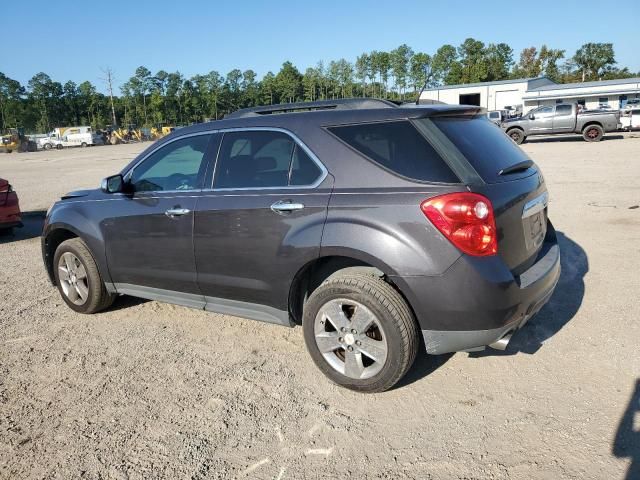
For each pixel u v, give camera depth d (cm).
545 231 388
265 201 360
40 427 321
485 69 9775
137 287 454
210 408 333
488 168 320
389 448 287
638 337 394
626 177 1177
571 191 1036
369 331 332
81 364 401
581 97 5247
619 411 305
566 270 558
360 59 12169
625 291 486
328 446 292
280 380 364
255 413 326
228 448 294
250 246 368
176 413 329
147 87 12862
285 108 387
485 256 299
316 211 337
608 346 383
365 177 327
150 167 445
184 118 12400
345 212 326
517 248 326
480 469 267
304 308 351
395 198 311
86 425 321
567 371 353
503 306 302
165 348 422
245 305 389
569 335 404
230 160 393
